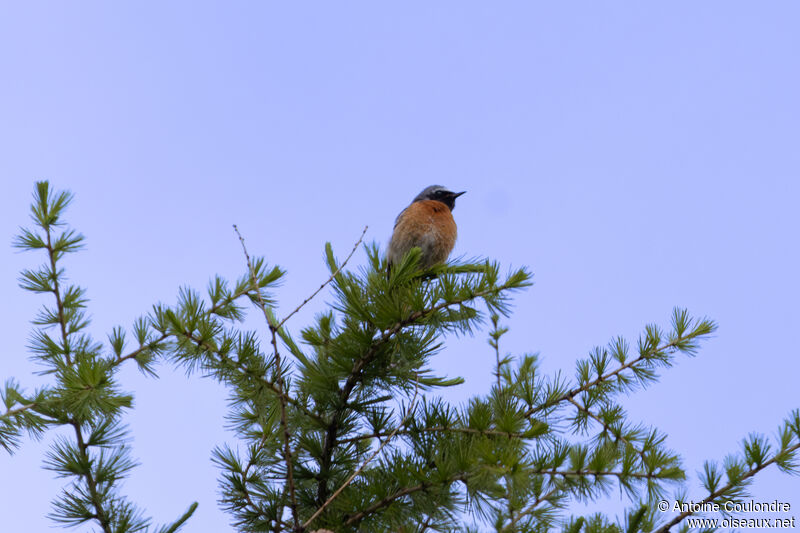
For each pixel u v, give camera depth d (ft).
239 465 30.12
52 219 31.22
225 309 32.48
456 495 25.61
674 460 26.32
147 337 30.76
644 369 30.86
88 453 26.22
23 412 27.09
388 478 27.14
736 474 24.08
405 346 29.99
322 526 26.94
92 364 27.14
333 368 30.50
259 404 31.22
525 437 25.41
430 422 29.01
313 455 30.53
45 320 30.94
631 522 22.30
